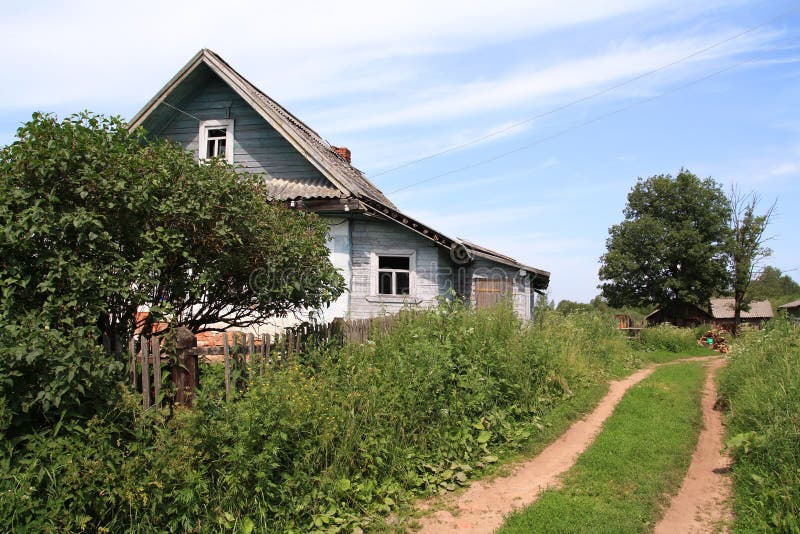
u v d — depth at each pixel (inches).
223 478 194.2
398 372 293.3
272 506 202.1
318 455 225.3
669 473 262.4
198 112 629.3
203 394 197.2
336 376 268.7
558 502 226.4
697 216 1825.8
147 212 212.2
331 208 546.6
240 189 248.2
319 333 307.0
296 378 244.8
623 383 544.7
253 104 588.7
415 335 345.4
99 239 194.4
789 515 195.9
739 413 347.3
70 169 196.9
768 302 2417.6
